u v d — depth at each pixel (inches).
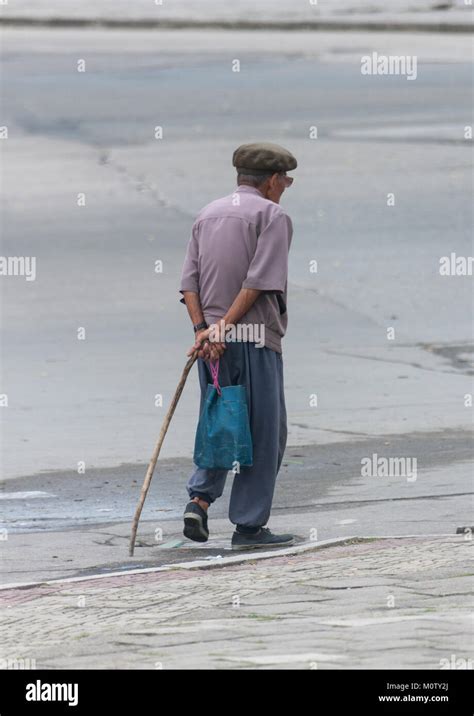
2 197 3233.3
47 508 1240.2
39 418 1596.9
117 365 1854.1
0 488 1312.7
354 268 2400.3
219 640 793.6
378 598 875.4
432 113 4335.6
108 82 5639.8
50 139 4165.8
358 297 2217.0
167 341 1995.6
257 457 1083.9
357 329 2030.0
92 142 4067.4
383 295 2222.0
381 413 1588.3
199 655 764.6
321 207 2923.2
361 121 4212.6
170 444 1481.3
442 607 845.2
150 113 4655.5
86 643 806.5
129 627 837.8
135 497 1275.8
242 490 1085.1
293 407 1621.6
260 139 3917.3
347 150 3624.5
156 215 2994.6
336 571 957.2
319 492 1264.8
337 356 1877.5
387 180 3181.6
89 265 2532.0
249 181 1104.8
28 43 7834.6
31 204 3142.2
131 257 2598.4
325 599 880.9
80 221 2942.9
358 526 1132.5
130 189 3282.5
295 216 2844.5
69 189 3312.0
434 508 1186.6
